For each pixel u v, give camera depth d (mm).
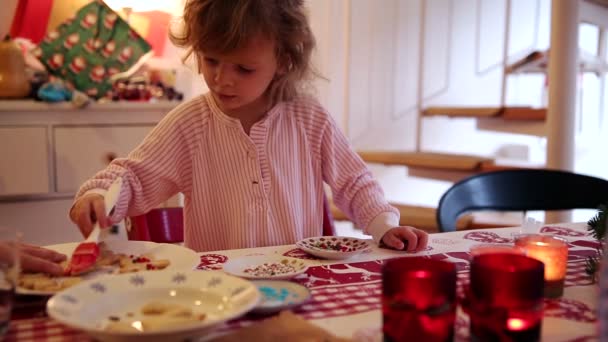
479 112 2848
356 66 2979
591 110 3578
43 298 697
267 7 1071
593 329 627
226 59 1035
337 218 2693
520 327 549
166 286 663
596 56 3045
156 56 2418
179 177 1200
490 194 1443
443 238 1074
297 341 542
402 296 542
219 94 1081
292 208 1212
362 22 2969
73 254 776
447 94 3342
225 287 654
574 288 775
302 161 1254
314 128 1268
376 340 586
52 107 1931
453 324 550
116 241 917
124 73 2352
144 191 1123
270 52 1089
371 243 1031
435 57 3260
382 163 2883
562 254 732
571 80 2266
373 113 3078
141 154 1137
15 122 1902
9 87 1948
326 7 2861
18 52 1987
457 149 3400
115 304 628
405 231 989
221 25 1011
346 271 842
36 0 2217
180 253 865
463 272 835
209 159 1209
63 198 2012
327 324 632
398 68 3135
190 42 1082
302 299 683
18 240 615
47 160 1959
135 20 2375
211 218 1218
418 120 3232
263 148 1197
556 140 2293
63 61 2270
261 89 1103
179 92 2355
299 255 940
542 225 1218
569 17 2230
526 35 3564
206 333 539
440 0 3232
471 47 3385
